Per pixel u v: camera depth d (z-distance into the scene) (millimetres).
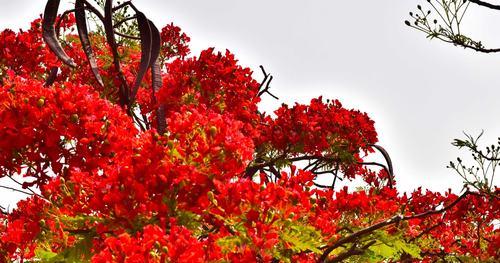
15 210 6043
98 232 4719
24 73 9672
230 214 4781
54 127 5641
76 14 7824
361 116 10375
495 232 9953
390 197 9211
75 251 4891
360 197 6668
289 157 10070
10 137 5656
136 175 4812
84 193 5062
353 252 5793
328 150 10234
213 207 4859
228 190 4773
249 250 4484
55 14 7492
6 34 9539
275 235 4582
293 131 9680
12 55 9539
